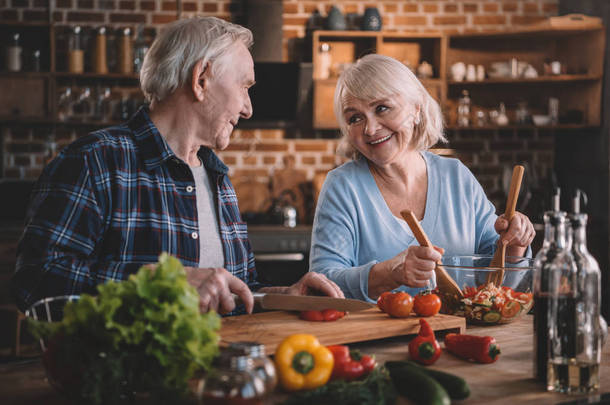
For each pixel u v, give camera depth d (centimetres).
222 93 165
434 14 523
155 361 99
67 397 105
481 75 497
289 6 512
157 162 164
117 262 155
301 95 495
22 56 482
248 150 516
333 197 198
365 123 188
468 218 203
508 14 527
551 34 494
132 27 501
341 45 507
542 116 495
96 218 152
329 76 495
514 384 117
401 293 153
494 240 205
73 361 99
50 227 146
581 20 476
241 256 183
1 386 115
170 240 163
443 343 147
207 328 102
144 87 168
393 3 520
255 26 489
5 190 492
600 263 461
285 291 164
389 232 197
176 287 100
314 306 149
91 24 498
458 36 494
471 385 116
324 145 521
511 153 529
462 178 205
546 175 530
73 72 477
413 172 203
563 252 115
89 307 99
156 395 97
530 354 137
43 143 501
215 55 163
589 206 483
